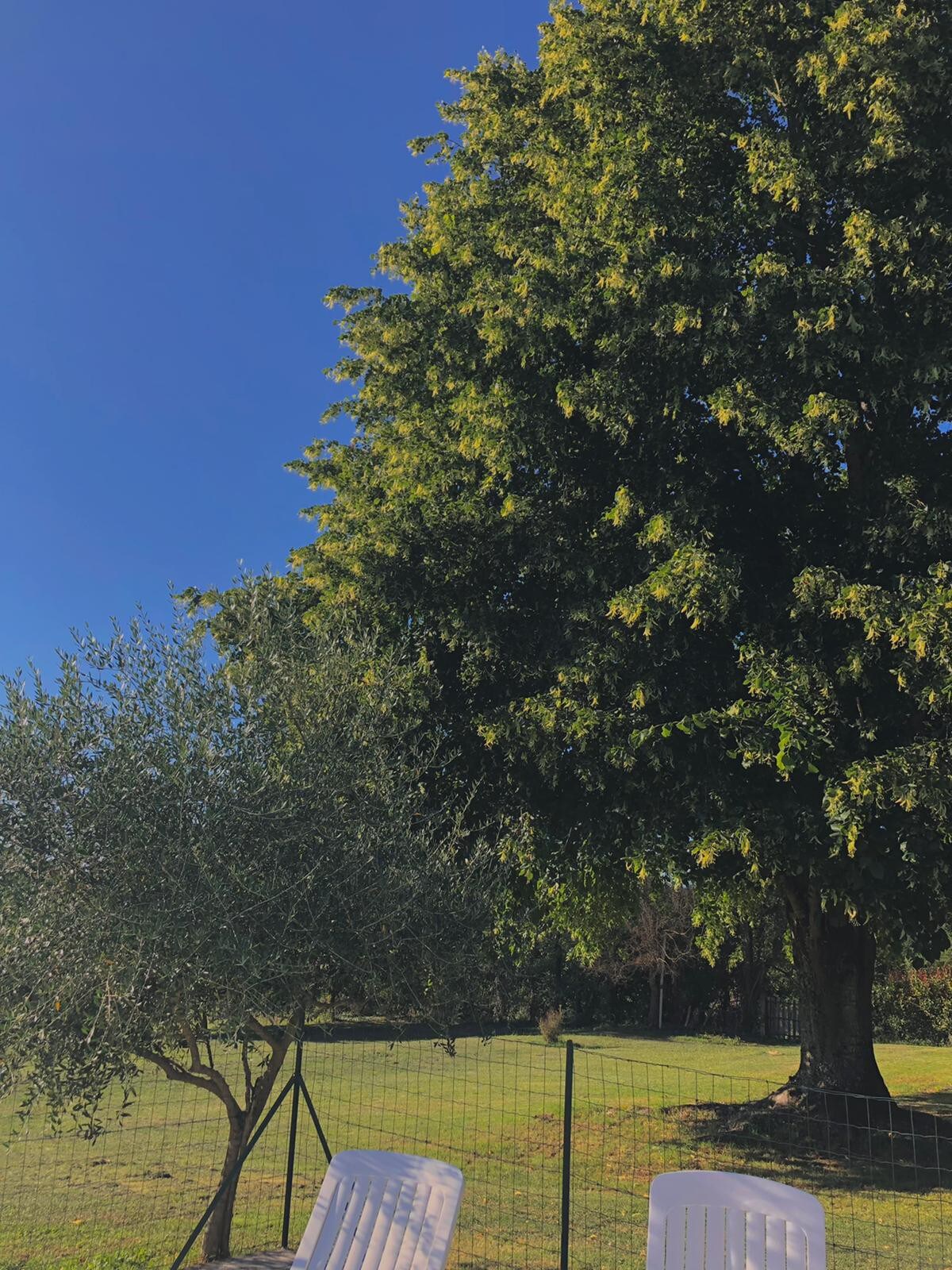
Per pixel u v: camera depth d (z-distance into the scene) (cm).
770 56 968
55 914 509
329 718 626
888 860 891
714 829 884
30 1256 671
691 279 921
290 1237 711
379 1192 466
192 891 516
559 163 1066
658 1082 1653
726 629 973
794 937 1230
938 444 997
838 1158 1023
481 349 1139
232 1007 526
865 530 905
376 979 590
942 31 902
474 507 1042
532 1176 934
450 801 915
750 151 954
